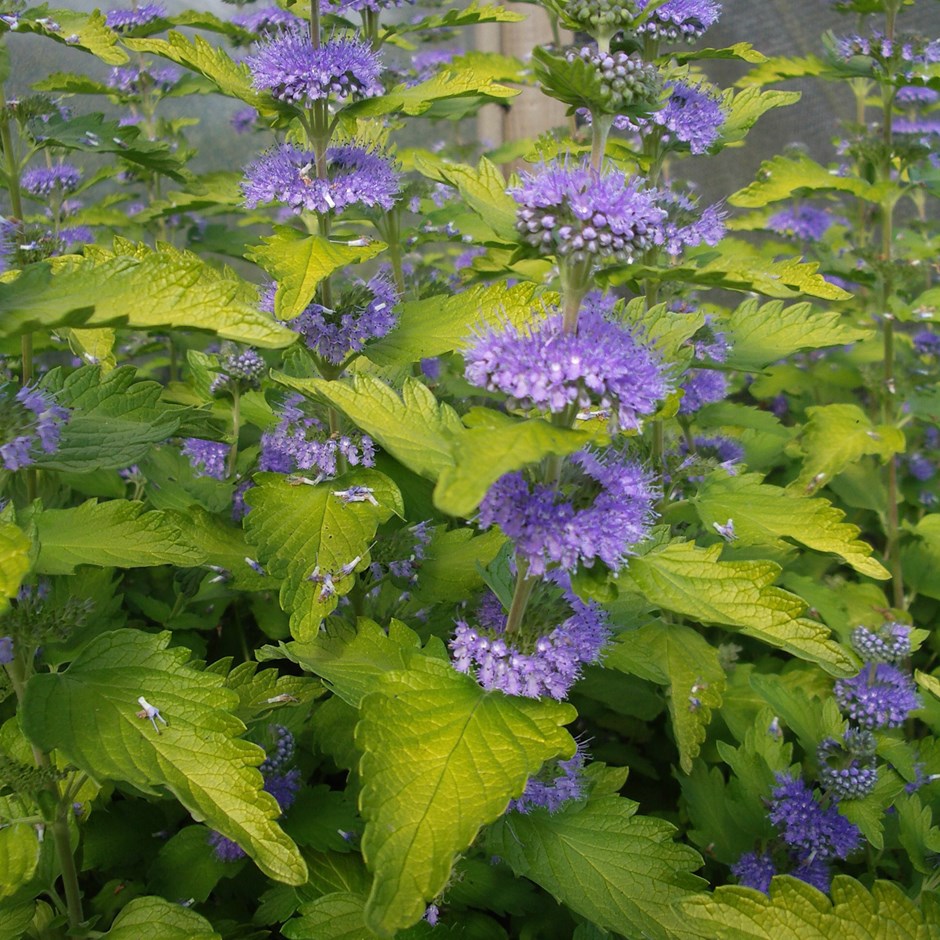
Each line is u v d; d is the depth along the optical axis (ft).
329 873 1.09
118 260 0.76
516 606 0.90
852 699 1.28
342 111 1.07
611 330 0.83
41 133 1.37
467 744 0.81
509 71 1.99
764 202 1.62
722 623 0.80
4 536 0.75
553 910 1.14
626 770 1.16
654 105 0.85
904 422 1.78
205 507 1.33
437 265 2.30
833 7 1.66
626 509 0.83
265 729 1.17
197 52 1.08
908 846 1.15
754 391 2.10
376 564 1.18
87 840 1.18
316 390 0.90
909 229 2.31
